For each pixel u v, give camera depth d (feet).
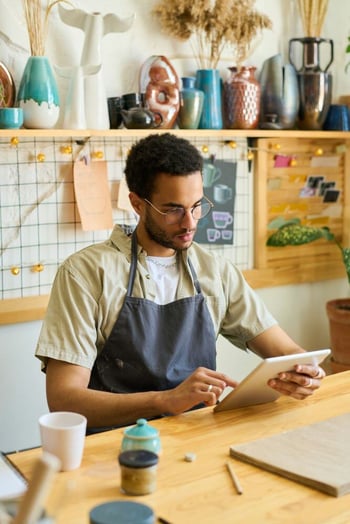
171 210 6.49
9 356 9.25
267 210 11.33
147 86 9.53
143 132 9.33
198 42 10.41
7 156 8.98
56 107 8.79
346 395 6.51
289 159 11.45
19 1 8.94
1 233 9.04
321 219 12.04
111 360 6.70
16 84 9.02
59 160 9.37
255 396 6.15
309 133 10.97
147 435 4.86
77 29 9.39
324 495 4.50
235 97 10.41
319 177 11.88
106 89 9.71
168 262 7.01
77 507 4.31
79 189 9.45
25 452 5.10
